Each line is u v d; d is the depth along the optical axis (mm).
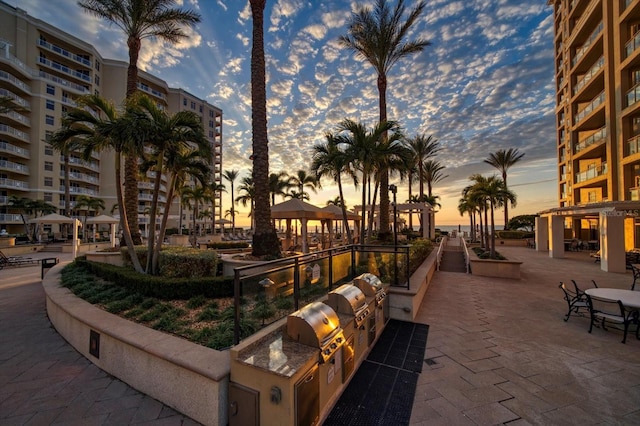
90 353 3732
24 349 4152
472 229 24422
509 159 30172
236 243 19609
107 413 2693
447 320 5414
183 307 4777
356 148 10273
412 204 19547
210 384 2420
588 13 17766
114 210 39094
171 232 45406
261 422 2205
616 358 3775
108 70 43688
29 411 2746
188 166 7461
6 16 33781
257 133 8734
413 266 7934
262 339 2729
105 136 6207
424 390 3076
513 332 4762
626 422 2516
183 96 53938
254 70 8758
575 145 21328
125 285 5875
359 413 2703
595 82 17688
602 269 11438
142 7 10648
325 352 2549
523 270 11523
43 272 10180
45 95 35406
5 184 31391
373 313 4293
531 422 2535
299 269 4141
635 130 13945
